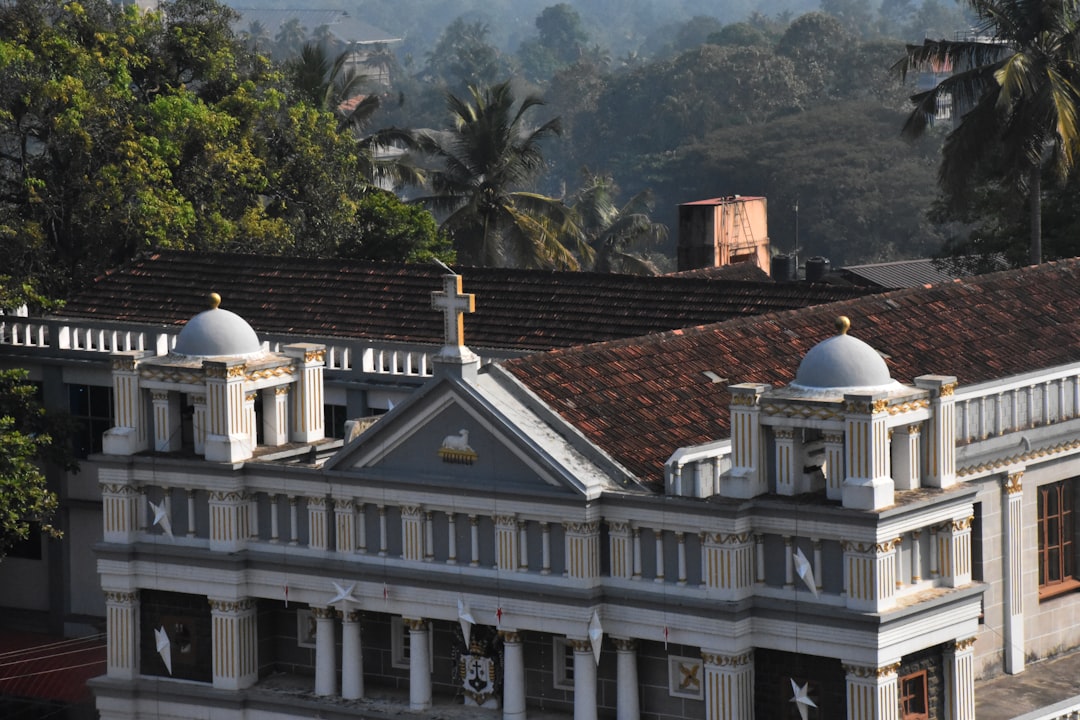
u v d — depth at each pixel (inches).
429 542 4345.5
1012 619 4820.4
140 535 4665.4
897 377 4852.4
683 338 4894.2
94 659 6584.6
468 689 4426.7
